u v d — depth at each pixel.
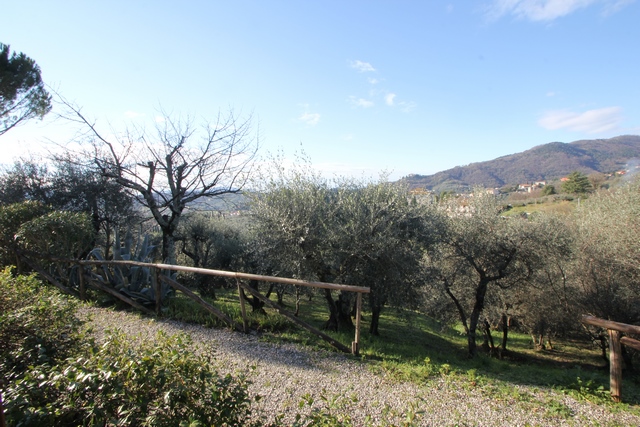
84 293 8.18
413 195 10.04
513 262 10.30
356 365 5.64
